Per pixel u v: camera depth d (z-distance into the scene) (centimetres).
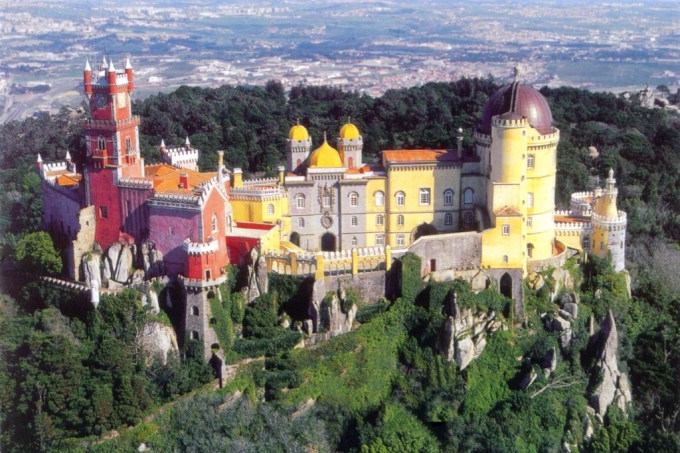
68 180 17025
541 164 16038
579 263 16675
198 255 14075
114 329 14162
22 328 14362
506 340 15062
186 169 16625
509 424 14262
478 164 16662
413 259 15112
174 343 14188
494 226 15625
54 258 15488
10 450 13175
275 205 16650
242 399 13950
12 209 19725
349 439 14188
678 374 15525
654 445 14312
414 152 17150
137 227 15175
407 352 14888
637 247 19400
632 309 16688
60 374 13288
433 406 14412
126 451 13138
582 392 14962
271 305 14812
